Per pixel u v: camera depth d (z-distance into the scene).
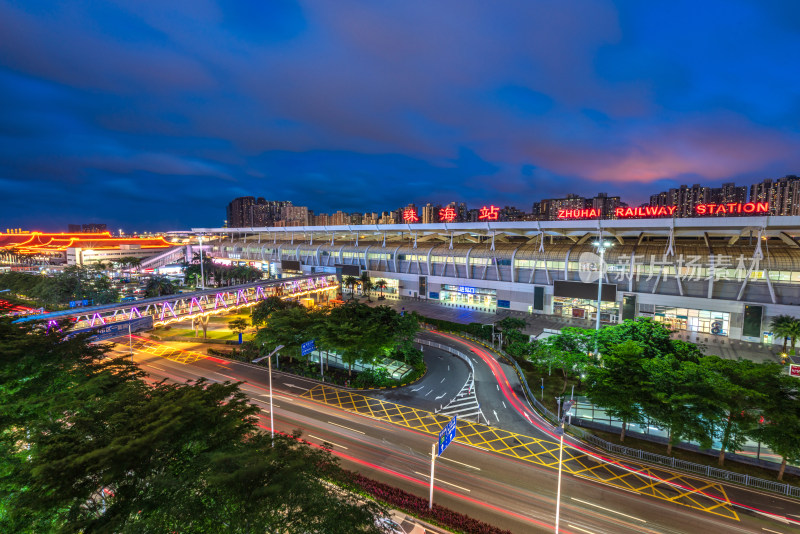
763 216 75.25
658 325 57.34
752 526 31.28
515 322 76.69
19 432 31.20
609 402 40.88
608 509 33.44
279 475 23.19
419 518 31.19
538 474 38.47
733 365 39.88
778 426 33.53
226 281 156.00
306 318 66.19
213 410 28.48
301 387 60.22
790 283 75.75
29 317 58.50
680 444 43.34
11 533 23.27
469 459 41.06
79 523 20.81
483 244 122.94
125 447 22.45
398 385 60.66
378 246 139.00
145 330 92.94
